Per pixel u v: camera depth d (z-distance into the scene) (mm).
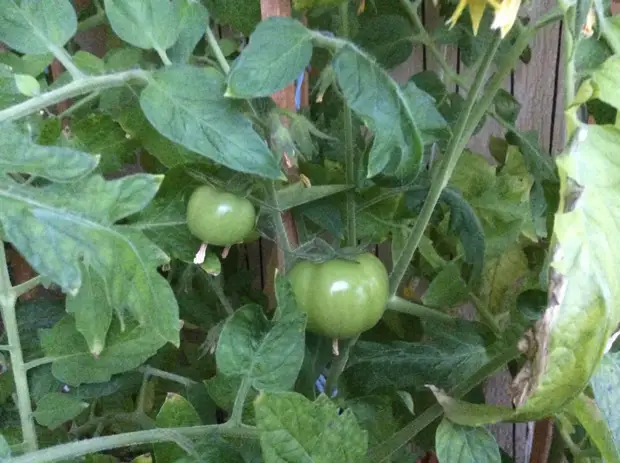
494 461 318
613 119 314
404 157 287
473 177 506
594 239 229
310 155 384
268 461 267
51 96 263
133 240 255
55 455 264
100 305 301
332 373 417
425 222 372
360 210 439
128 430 420
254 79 266
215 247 460
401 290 548
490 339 433
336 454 274
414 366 418
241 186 326
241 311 323
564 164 235
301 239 419
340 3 342
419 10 573
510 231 489
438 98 512
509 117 521
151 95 272
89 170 239
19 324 423
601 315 230
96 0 447
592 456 404
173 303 267
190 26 315
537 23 306
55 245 230
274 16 290
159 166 442
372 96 277
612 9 481
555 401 251
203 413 401
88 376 344
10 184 236
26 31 273
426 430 449
